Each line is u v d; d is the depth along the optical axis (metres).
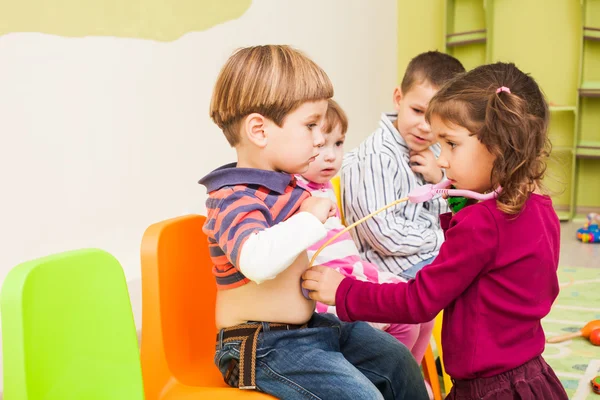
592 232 3.13
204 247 1.03
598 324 1.89
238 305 0.88
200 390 0.88
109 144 1.69
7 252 1.43
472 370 0.85
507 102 0.83
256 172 0.86
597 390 1.54
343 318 0.90
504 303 0.85
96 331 0.78
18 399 0.69
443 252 0.86
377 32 3.36
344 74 2.95
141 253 0.92
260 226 0.81
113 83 1.70
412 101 1.50
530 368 0.86
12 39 1.44
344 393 0.81
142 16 1.78
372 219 1.45
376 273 1.26
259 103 0.85
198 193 2.03
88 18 1.62
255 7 2.24
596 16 3.52
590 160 3.63
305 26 2.58
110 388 0.78
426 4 3.80
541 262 0.85
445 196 0.90
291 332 0.88
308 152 0.89
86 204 1.63
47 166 1.52
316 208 0.87
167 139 1.89
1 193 1.42
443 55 1.60
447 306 0.90
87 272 0.78
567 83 3.66
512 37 3.74
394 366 0.97
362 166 1.50
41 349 0.71
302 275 0.91
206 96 2.04
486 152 0.86
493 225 0.83
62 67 1.56
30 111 1.48
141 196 1.80
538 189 0.93
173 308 0.94
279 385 0.85
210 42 2.04
